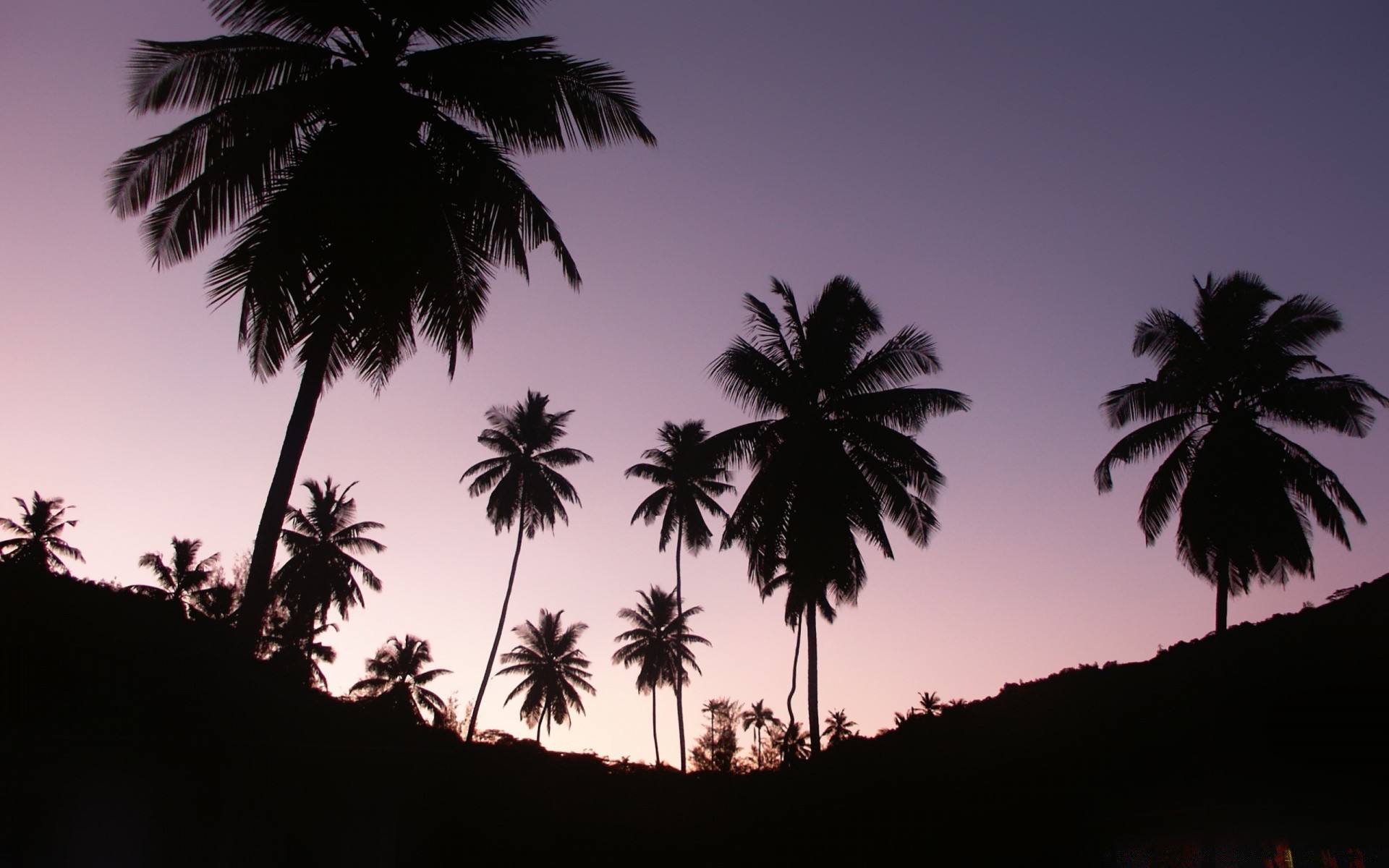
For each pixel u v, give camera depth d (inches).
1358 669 806.5
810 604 985.5
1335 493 974.4
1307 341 1018.1
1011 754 833.5
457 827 503.5
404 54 594.9
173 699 436.8
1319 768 643.5
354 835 461.4
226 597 1223.5
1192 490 1004.6
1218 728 770.2
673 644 2079.2
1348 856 536.4
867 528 952.3
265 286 500.7
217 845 405.4
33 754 377.4
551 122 600.7
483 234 599.2
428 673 2057.1
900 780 784.9
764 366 1033.5
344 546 1845.5
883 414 1005.2
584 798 581.9
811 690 956.0
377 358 572.1
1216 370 1011.9
